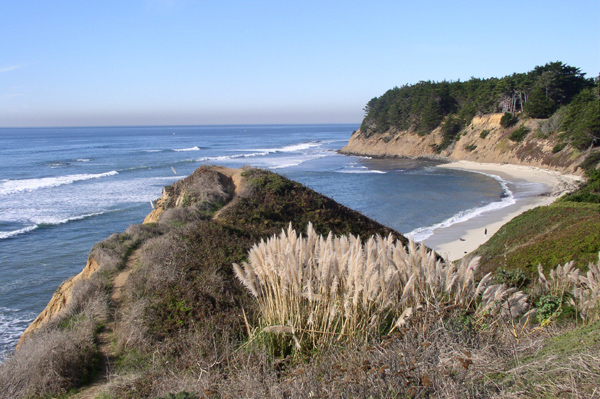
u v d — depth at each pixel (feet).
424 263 17.19
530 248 45.21
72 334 23.86
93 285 31.65
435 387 10.66
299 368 13.23
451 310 15.34
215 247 36.83
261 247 17.51
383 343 13.28
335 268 15.93
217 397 14.06
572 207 72.33
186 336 22.30
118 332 24.70
